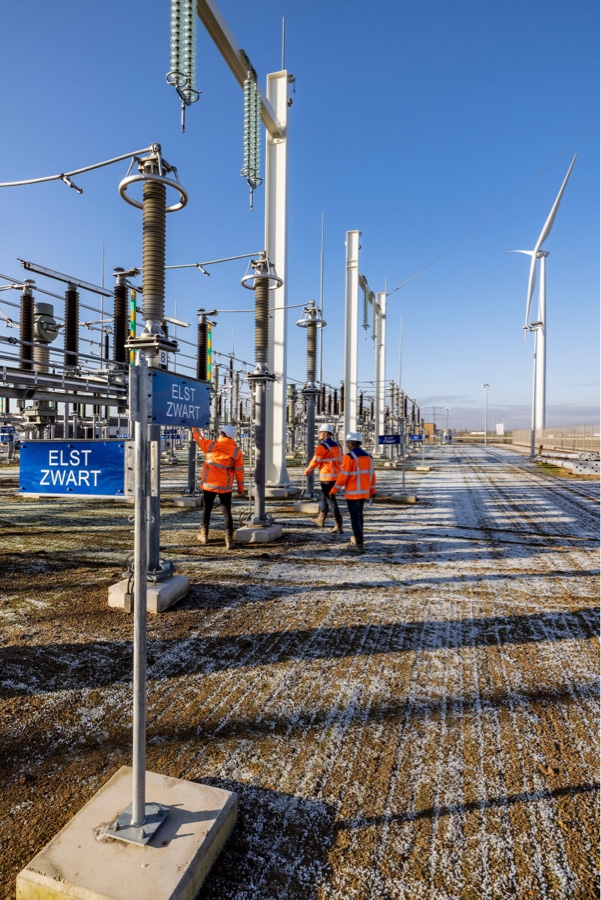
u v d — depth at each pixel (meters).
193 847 1.82
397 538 7.64
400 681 3.27
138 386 2.04
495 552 6.76
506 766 2.46
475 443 76.94
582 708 2.97
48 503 11.25
